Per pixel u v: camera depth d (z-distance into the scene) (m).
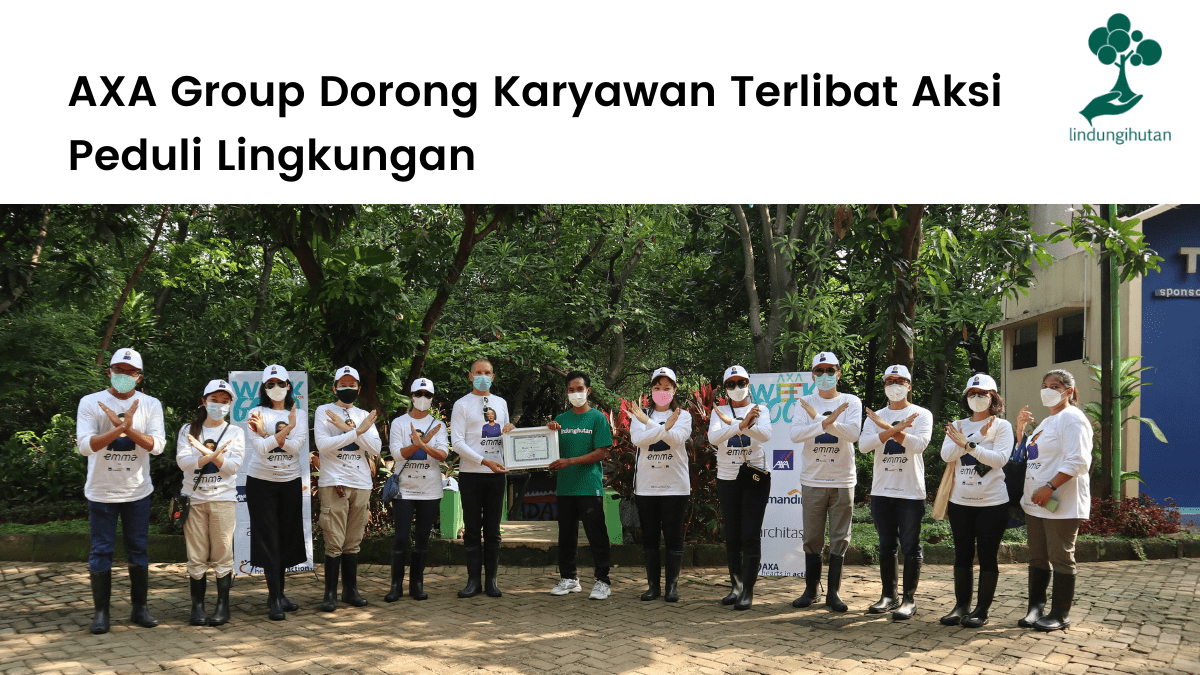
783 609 5.90
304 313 8.28
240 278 13.12
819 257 12.12
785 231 13.42
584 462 6.35
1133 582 6.72
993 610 5.76
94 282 8.81
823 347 12.11
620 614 5.78
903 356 8.03
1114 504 8.54
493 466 6.34
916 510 5.57
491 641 5.07
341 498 5.95
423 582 6.68
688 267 17.41
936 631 5.21
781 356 13.14
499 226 8.76
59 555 7.80
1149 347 10.27
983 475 5.27
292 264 12.84
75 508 9.02
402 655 4.77
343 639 5.12
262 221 7.68
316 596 6.41
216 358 11.96
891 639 5.04
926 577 7.00
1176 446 10.11
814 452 5.95
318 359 8.77
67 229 8.69
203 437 5.46
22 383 10.50
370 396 8.38
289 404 5.96
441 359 11.27
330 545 5.91
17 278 7.50
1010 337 14.57
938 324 12.53
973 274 12.55
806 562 6.02
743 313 16.02
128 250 11.48
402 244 9.15
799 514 7.04
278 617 5.59
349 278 7.97
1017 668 4.43
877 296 8.27
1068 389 5.13
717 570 7.44
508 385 15.62
